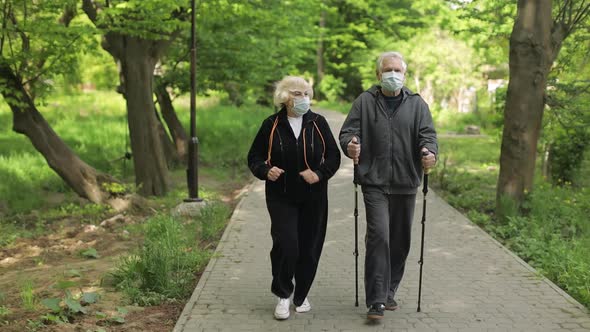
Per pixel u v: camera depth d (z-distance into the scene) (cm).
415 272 650
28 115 1101
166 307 547
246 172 1562
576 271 618
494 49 1683
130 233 916
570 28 995
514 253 743
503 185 992
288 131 495
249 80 1694
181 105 3045
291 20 1838
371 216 493
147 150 1224
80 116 2628
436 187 1288
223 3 1252
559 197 1075
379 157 496
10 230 962
